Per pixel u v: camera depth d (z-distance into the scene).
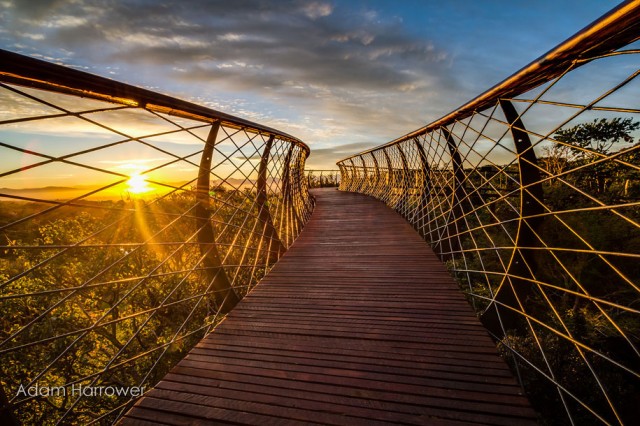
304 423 1.47
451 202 3.51
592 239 6.82
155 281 6.36
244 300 2.80
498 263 7.73
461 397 1.57
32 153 1.03
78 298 6.05
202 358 1.97
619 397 4.78
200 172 2.39
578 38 1.17
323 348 2.04
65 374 5.87
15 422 1.07
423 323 2.29
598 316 6.39
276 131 3.48
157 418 1.52
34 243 6.11
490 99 2.13
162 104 1.67
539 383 4.85
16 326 5.88
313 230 5.58
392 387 1.66
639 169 0.93
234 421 1.50
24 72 1.08
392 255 3.95
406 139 5.10
